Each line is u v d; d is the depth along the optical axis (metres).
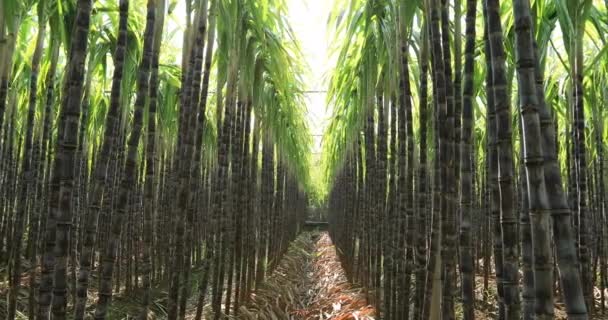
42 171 5.60
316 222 29.23
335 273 10.70
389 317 5.21
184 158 4.40
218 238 5.83
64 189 2.67
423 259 4.11
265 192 8.88
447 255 3.29
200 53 4.38
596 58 3.51
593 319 6.11
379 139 6.33
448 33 3.36
